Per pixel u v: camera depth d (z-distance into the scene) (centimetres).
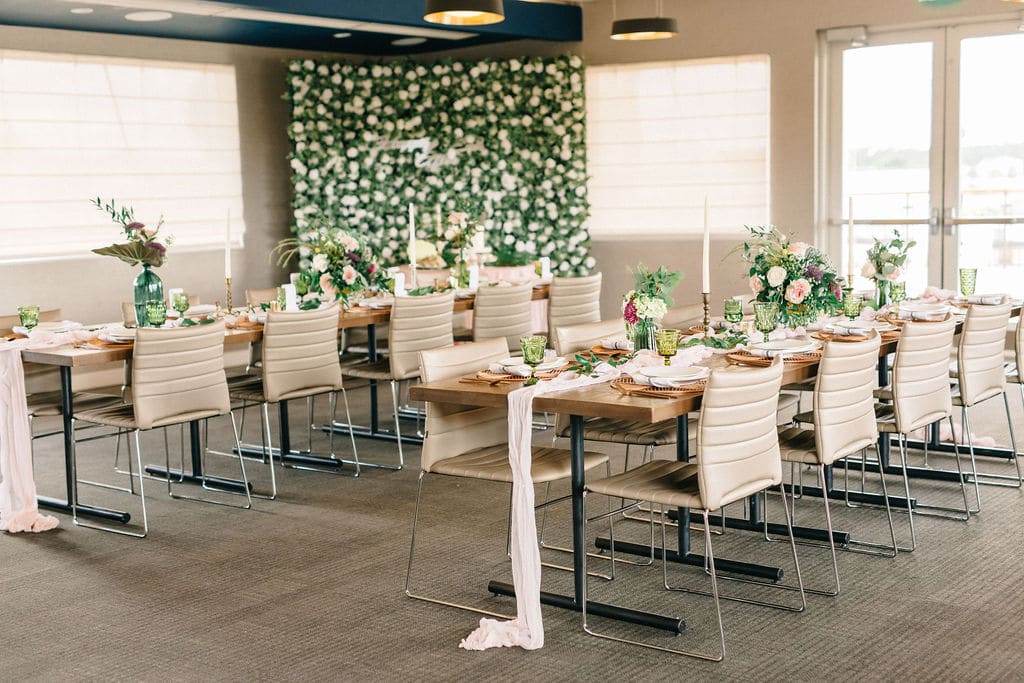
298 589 414
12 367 501
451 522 496
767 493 524
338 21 827
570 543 461
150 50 908
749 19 903
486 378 389
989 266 848
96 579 434
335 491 559
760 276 471
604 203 992
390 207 1005
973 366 492
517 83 973
